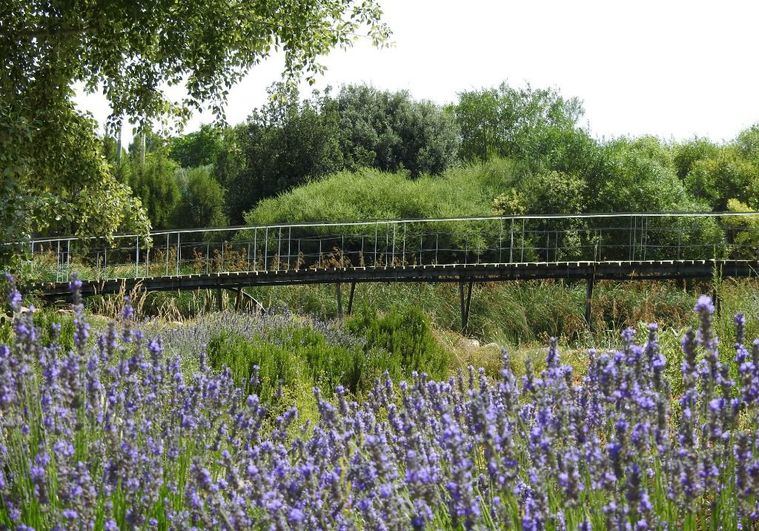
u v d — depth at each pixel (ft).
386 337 34.71
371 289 63.72
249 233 86.22
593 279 52.85
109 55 43.27
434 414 13.03
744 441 9.13
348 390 27.58
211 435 12.53
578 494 8.56
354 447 10.66
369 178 96.89
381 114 124.77
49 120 41.45
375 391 15.75
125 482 9.87
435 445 11.51
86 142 44.06
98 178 44.52
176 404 12.92
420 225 79.20
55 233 76.95
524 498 10.04
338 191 90.43
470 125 143.95
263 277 57.26
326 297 64.08
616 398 10.57
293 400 24.54
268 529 8.65
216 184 121.80
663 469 9.70
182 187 126.52
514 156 125.70
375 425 12.75
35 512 9.61
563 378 11.27
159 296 65.36
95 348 13.24
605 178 88.02
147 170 120.67
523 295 55.01
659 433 9.46
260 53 45.29
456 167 120.88
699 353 19.27
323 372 28.43
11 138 35.70
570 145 93.56
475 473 10.75
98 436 11.21
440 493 10.16
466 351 36.81
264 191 112.16
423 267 54.60
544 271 53.36
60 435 10.34
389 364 30.63
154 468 9.98
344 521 8.93
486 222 79.30
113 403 11.43
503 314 53.36
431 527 8.91
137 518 9.23
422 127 124.47
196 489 9.64
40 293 43.91
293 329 34.96
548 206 84.33
